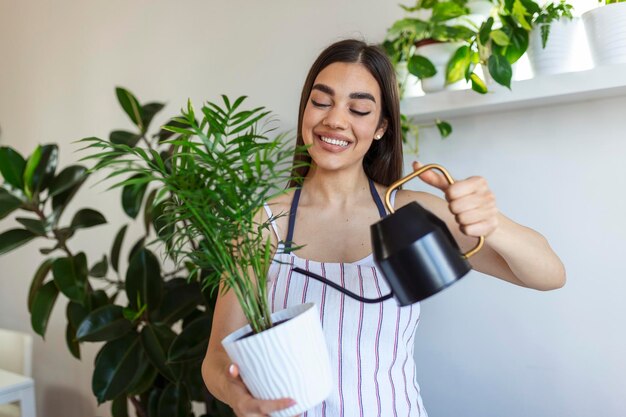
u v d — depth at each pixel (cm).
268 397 90
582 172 169
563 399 175
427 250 85
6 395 224
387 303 126
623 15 143
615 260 166
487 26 158
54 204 209
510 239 107
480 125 184
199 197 89
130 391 195
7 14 333
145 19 268
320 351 92
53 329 314
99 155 92
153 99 269
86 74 295
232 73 239
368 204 138
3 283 346
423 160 195
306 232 135
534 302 178
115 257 221
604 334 169
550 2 159
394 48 180
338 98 125
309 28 216
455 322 192
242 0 235
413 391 134
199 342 188
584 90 150
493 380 186
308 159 142
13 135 336
